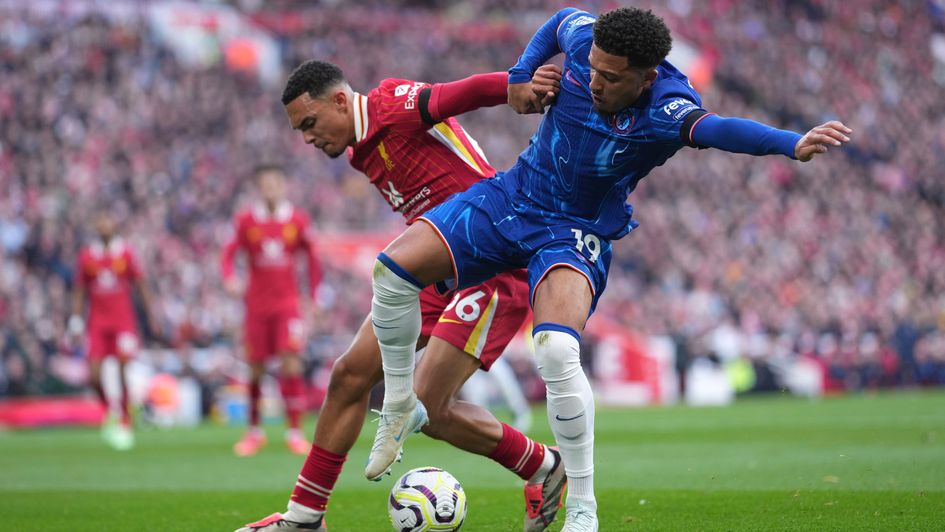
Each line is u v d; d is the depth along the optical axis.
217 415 42.06
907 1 93.12
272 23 75.00
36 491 17.41
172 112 61.81
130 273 29.92
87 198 52.97
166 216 53.91
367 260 54.81
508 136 68.75
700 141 9.73
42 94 58.94
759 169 71.69
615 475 17.98
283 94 12.16
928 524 11.41
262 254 25.77
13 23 63.31
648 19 9.65
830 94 83.50
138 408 39.84
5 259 47.72
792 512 12.66
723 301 60.25
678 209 65.88
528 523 12.01
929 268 70.06
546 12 84.81
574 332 9.99
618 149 10.19
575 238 10.38
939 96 87.06
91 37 64.81
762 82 82.94
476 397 45.25
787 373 54.19
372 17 78.50
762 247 65.88
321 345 45.22
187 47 70.31
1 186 51.84
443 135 12.12
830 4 91.00
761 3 89.50
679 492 15.16
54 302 44.53
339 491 16.78
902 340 57.97
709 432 28.03
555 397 10.05
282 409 42.84
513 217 10.52
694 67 81.88
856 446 22.09
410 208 12.46
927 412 34.41
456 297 12.08
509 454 11.84
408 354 10.68
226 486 17.98
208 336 45.94
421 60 76.06
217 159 59.56
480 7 84.19
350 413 11.23
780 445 23.14
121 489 17.61
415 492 11.16
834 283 65.19
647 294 57.91
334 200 59.41
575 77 10.41
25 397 40.16
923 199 77.44
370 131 12.06
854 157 77.38
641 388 51.09
